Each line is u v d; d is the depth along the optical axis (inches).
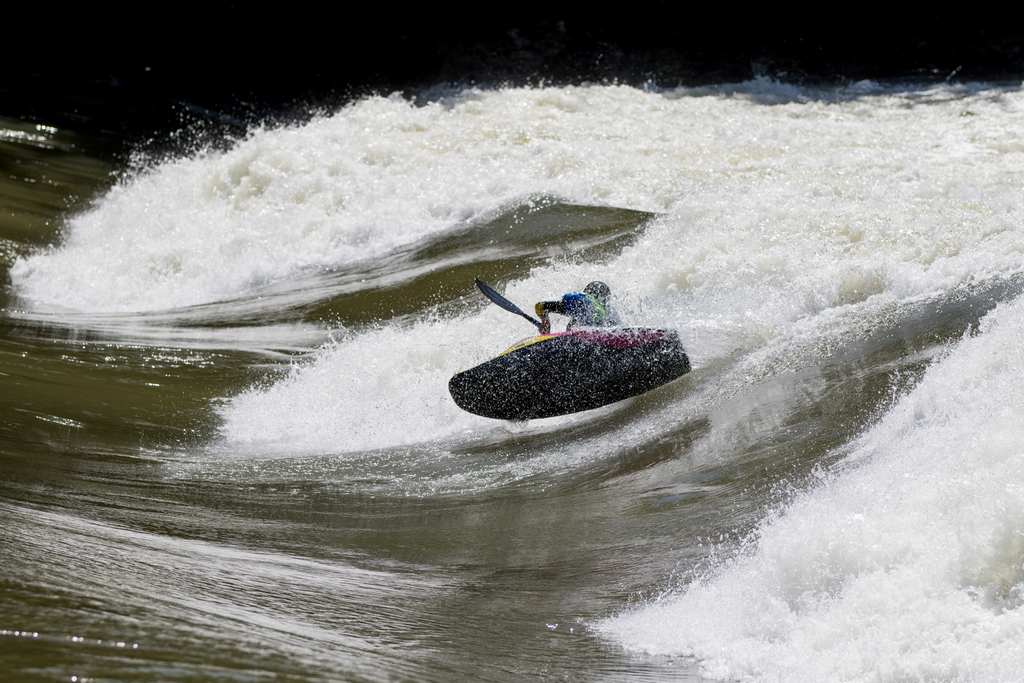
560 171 2192.4
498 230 1948.8
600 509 969.5
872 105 2827.3
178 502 967.0
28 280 1941.4
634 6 3833.7
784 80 3331.7
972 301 1176.2
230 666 547.2
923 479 789.2
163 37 3823.8
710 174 2074.3
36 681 494.0
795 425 1039.6
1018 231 1366.9
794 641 675.4
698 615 743.1
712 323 1318.9
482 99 2876.5
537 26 3789.4
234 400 1407.5
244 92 3555.6
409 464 1135.0
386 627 703.7
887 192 1728.6
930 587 660.7
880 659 628.1
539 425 1222.3
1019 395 864.9
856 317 1240.8
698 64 3508.9
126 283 1950.1
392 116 2655.0
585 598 795.4
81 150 2815.0
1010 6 3784.5
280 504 997.2
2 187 2406.5
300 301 1797.5
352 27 3848.4
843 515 793.6
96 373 1451.8
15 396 1268.5
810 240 1461.6
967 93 2945.4
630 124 2618.1
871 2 3806.6
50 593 614.2
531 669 658.2
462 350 1419.8
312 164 2266.2
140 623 588.4
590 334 1221.1
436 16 3863.2
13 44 3656.5
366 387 1402.6
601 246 1770.4
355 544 898.7
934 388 979.3
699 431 1096.2
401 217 2064.5
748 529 861.2
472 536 924.0
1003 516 660.1
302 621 677.3
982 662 596.7
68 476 993.5
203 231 2122.3
